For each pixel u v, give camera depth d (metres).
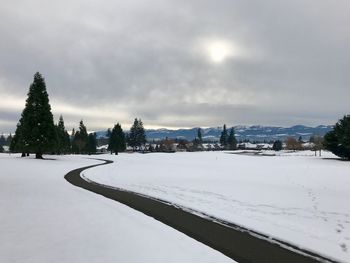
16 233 11.33
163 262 9.16
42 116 62.41
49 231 11.73
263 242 11.48
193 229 13.24
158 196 22.42
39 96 62.41
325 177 34.47
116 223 13.43
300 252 10.43
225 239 11.82
